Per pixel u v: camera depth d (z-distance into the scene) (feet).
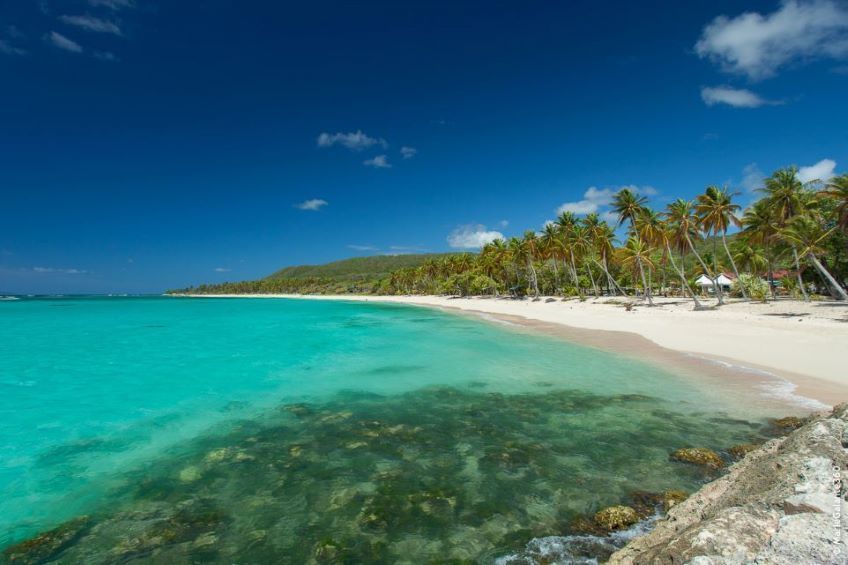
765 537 15.38
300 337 111.55
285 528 25.26
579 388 53.88
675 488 28.37
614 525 24.26
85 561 22.80
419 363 72.18
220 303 355.15
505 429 40.06
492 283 289.53
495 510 26.53
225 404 50.14
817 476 18.22
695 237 155.84
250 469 32.99
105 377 65.16
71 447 38.06
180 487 30.42
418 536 24.18
